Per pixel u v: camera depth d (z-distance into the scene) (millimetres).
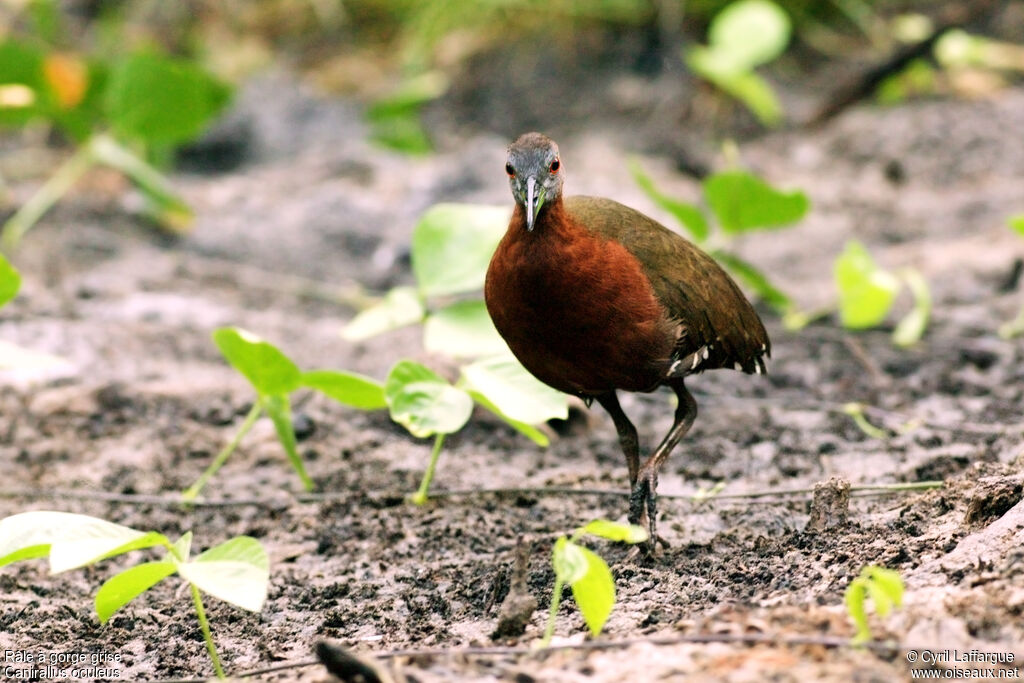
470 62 20719
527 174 7520
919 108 18828
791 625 6004
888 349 12352
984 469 8086
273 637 7285
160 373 11969
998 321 12695
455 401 8406
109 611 6359
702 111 19156
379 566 8312
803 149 18250
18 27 21234
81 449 10508
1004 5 20219
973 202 15992
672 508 8969
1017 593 5953
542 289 7617
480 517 8984
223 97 15219
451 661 6039
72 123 16047
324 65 21500
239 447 10539
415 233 10328
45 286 13820
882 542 7297
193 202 16922
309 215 16344
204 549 8859
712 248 12570
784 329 13141
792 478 9461
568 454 10336
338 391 8961
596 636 6172
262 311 13797
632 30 20391
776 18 17469
